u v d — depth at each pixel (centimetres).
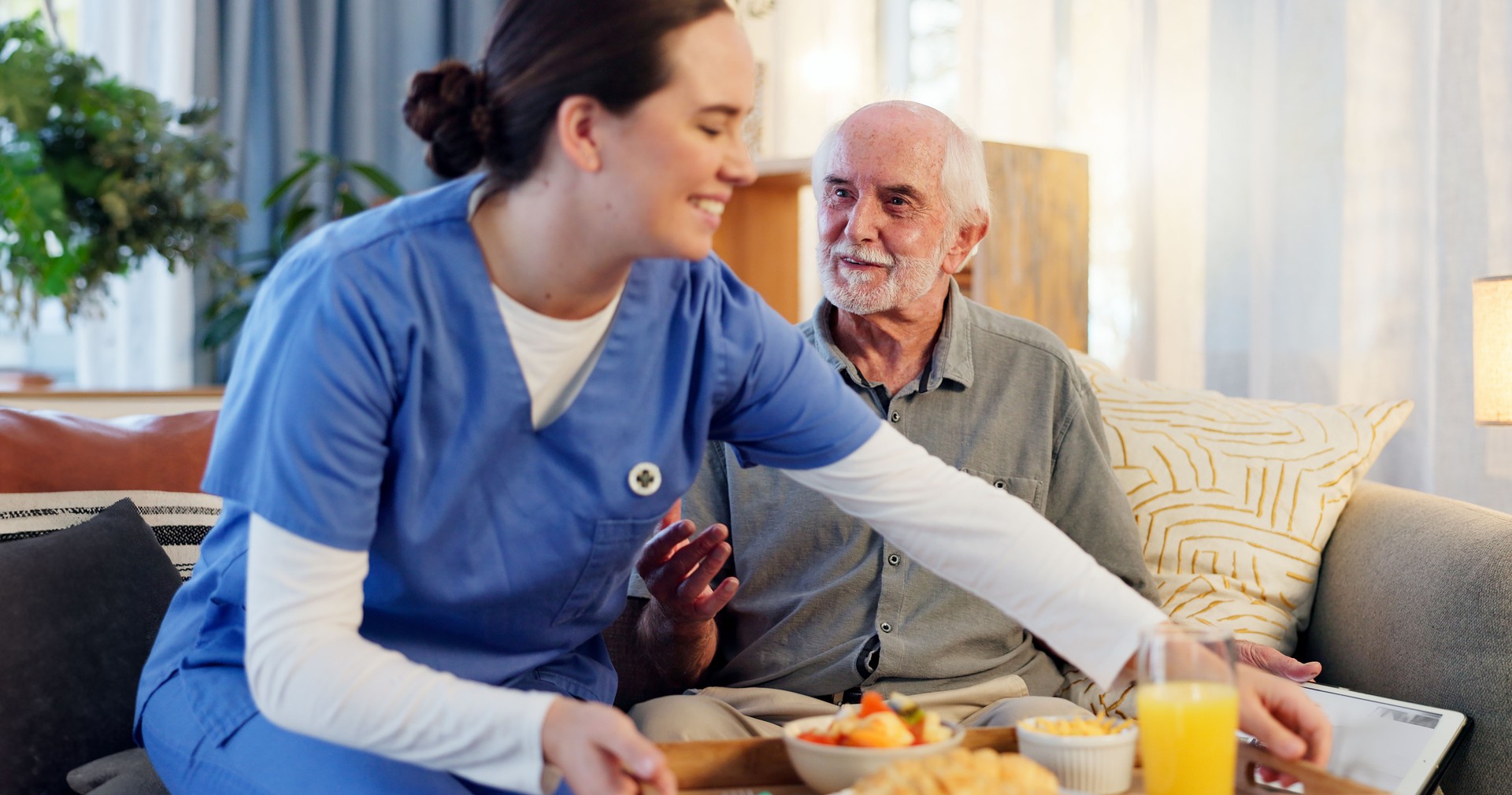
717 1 96
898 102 162
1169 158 314
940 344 160
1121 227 325
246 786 106
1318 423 179
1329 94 291
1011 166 274
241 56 334
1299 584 168
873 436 117
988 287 271
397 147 363
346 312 95
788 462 120
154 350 326
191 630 118
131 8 319
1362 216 287
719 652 167
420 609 108
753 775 97
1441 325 272
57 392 250
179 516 166
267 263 345
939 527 114
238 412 95
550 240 99
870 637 153
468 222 103
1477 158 267
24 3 318
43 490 160
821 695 156
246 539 114
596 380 107
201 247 275
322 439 93
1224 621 163
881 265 155
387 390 97
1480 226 267
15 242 247
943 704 148
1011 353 162
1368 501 171
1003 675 154
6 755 133
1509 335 214
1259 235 299
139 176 259
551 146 96
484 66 99
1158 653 90
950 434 159
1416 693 142
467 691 89
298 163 344
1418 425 280
